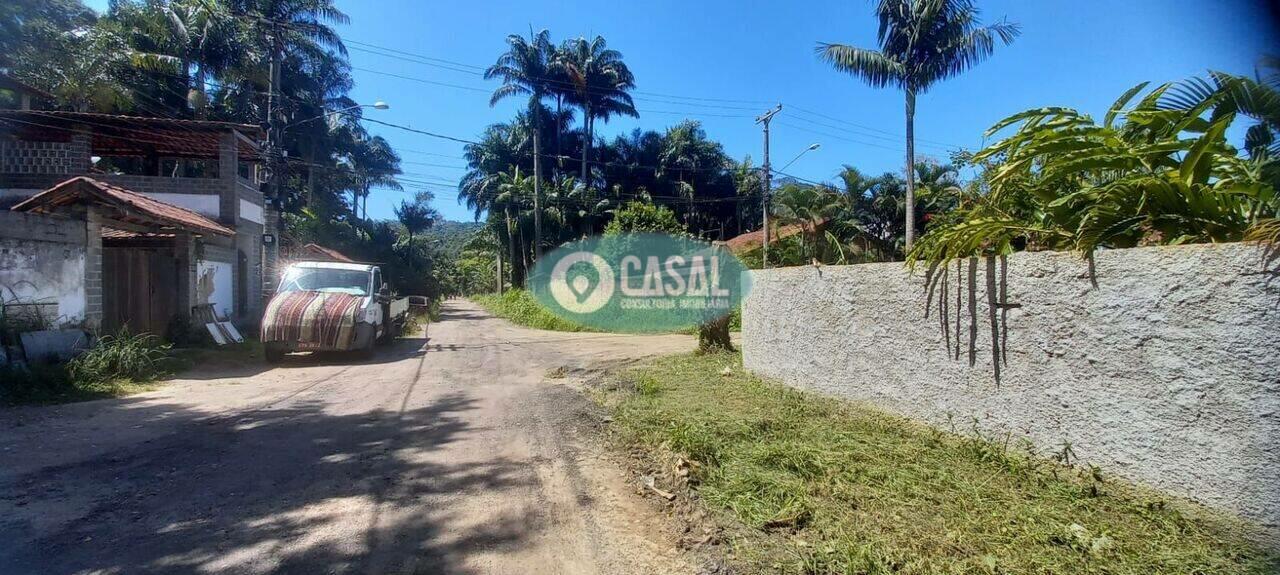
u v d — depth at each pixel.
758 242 30.78
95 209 10.75
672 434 5.41
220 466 5.02
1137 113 4.00
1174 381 3.47
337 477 4.74
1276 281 3.04
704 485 4.32
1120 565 2.96
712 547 3.43
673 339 16.89
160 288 13.25
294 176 39.44
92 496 4.31
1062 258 4.12
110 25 25.14
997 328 4.61
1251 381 3.12
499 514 4.00
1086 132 4.12
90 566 3.26
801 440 5.22
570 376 10.16
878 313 5.95
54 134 15.80
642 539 3.62
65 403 7.69
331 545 3.52
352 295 13.02
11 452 5.43
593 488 4.48
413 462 5.14
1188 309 3.41
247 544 3.53
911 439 5.04
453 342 16.80
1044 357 4.24
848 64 20.41
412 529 3.76
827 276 6.83
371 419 6.81
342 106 39.72
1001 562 3.02
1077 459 4.00
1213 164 3.91
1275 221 3.12
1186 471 3.40
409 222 55.88
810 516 3.68
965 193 5.96
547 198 40.03
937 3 19.11
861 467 4.41
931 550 3.18
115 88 22.89
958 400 4.96
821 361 6.94
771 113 25.12
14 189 15.37
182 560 3.33
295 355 13.41
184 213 13.87
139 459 5.22
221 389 8.93
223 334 14.37
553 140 47.53
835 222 26.38
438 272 55.56
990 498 3.80
